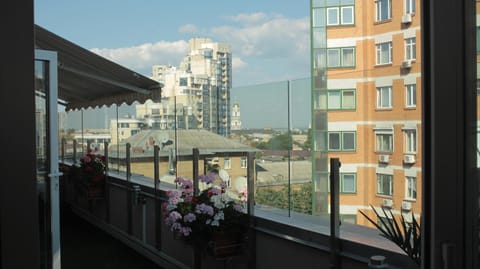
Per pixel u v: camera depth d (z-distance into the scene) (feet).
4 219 3.17
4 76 3.15
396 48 28.78
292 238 11.02
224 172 13.94
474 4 3.67
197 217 12.74
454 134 3.66
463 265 3.65
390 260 8.68
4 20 3.13
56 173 12.00
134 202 19.29
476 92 3.68
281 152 11.79
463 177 3.67
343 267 9.66
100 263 18.12
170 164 17.30
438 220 3.68
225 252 12.71
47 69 11.90
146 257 18.67
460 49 3.65
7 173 3.17
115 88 21.30
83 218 26.14
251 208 12.56
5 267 3.17
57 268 11.86
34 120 3.23
